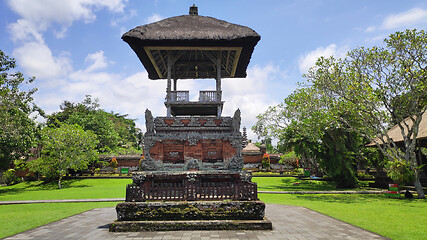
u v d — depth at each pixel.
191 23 13.88
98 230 9.42
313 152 29.23
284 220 10.84
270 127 32.03
